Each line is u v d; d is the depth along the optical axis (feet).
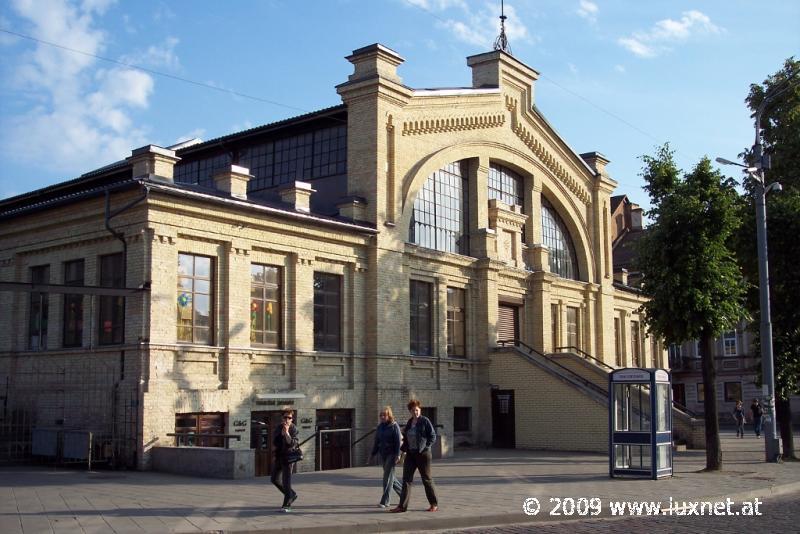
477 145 111.04
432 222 104.63
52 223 79.00
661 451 68.23
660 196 80.79
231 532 40.70
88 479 61.57
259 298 80.69
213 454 63.87
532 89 122.31
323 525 42.78
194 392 72.43
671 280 77.05
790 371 90.68
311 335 84.64
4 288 64.08
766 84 108.47
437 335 101.55
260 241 79.87
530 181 124.16
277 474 48.03
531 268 122.01
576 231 135.54
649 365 160.56
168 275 71.67
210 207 74.38
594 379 109.60
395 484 50.16
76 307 77.87
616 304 150.00
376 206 92.32
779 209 92.63
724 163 79.46
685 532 43.83
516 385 104.53
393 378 92.84
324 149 101.40
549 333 121.70
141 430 68.18
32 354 80.18
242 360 77.36
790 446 89.81
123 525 41.60
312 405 83.97
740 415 136.26
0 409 80.69
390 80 95.14
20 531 39.88
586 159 141.90
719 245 77.71
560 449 99.19
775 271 92.12
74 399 74.95
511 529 45.39
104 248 75.36
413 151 99.91
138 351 69.51
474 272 109.29
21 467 70.79
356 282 90.89
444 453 88.17
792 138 103.40
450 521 46.11
